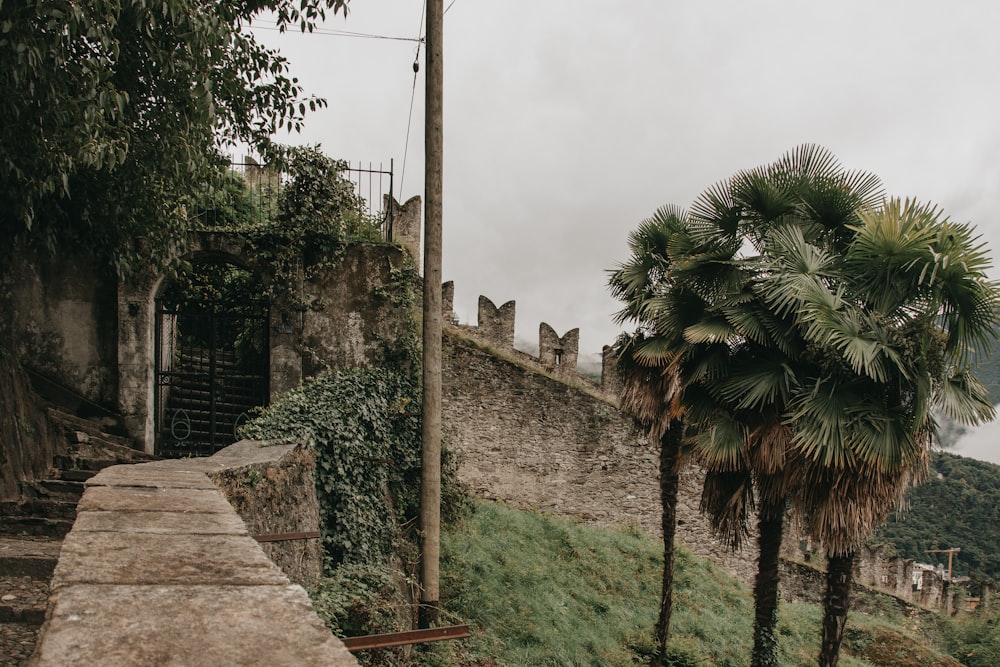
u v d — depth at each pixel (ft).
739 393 32.81
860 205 35.09
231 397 45.29
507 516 60.08
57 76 20.42
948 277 29.07
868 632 67.82
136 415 35.35
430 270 33.37
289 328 37.14
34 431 28.45
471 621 38.58
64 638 6.27
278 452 26.68
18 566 20.38
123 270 32.22
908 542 132.05
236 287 47.65
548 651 39.01
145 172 27.02
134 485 15.37
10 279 35.01
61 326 35.47
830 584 31.50
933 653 66.23
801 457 31.22
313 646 6.42
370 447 34.22
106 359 35.76
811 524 30.71
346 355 37.45
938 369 29.94
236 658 6.05
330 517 31.04
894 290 30.76
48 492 26.58
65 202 29.30
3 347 27.58
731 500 34.78
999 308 28.35
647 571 61.52
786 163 36.96
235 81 29.27
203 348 53.83
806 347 32.53
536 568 51.26
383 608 26.11
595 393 72.43
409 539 35.14
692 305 37.65
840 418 29.53
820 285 31.45
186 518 12.03
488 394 67.62
